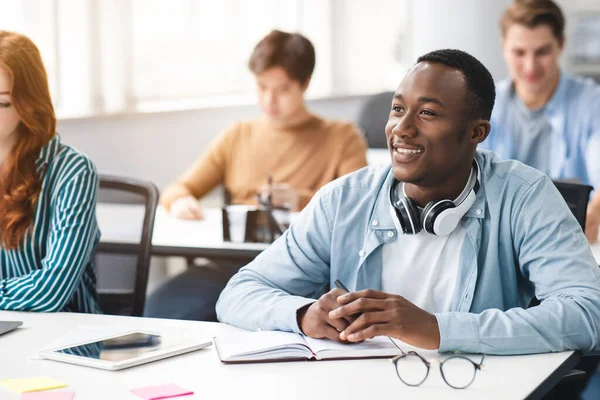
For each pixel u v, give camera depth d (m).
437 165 1.95
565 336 1.85
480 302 2.04
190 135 5.41
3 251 2.43
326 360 1.80
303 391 1.62
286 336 1.91
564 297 1.91
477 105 1.95
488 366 1.75
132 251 3.13
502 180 2.07
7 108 2.32
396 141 1.96
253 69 3.85
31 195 2.38
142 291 2.72
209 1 5.56
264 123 4.01
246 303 2.08
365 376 1.70
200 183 4.02
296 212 3.49
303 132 3.95
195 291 3.56
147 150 5.10
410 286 2.08
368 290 1.88
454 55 1.96
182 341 1.91
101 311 2.66
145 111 5.04
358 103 6.91
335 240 2.16
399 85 1.99
